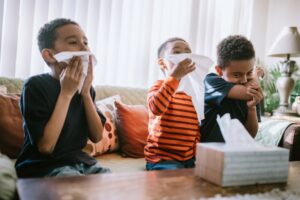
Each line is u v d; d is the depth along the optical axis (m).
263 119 1.86
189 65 1.07
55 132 0.91
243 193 0.64
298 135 1.46
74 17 1.88
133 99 1.82
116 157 1.50
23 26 1.75
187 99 1.23
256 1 2.75
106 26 1.98
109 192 0.59
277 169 0.73
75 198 0.55
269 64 2.79
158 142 1.17
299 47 2.17
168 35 2.24
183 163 1.15
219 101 1.19
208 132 1.25
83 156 1.07
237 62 1.19
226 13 2.54
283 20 2.74
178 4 2.27
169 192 0.61
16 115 1.30
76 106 1.07
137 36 2.11
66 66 0.99
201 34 2.40
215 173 0.68
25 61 1.76
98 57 1.98
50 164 0.97
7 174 0.72
